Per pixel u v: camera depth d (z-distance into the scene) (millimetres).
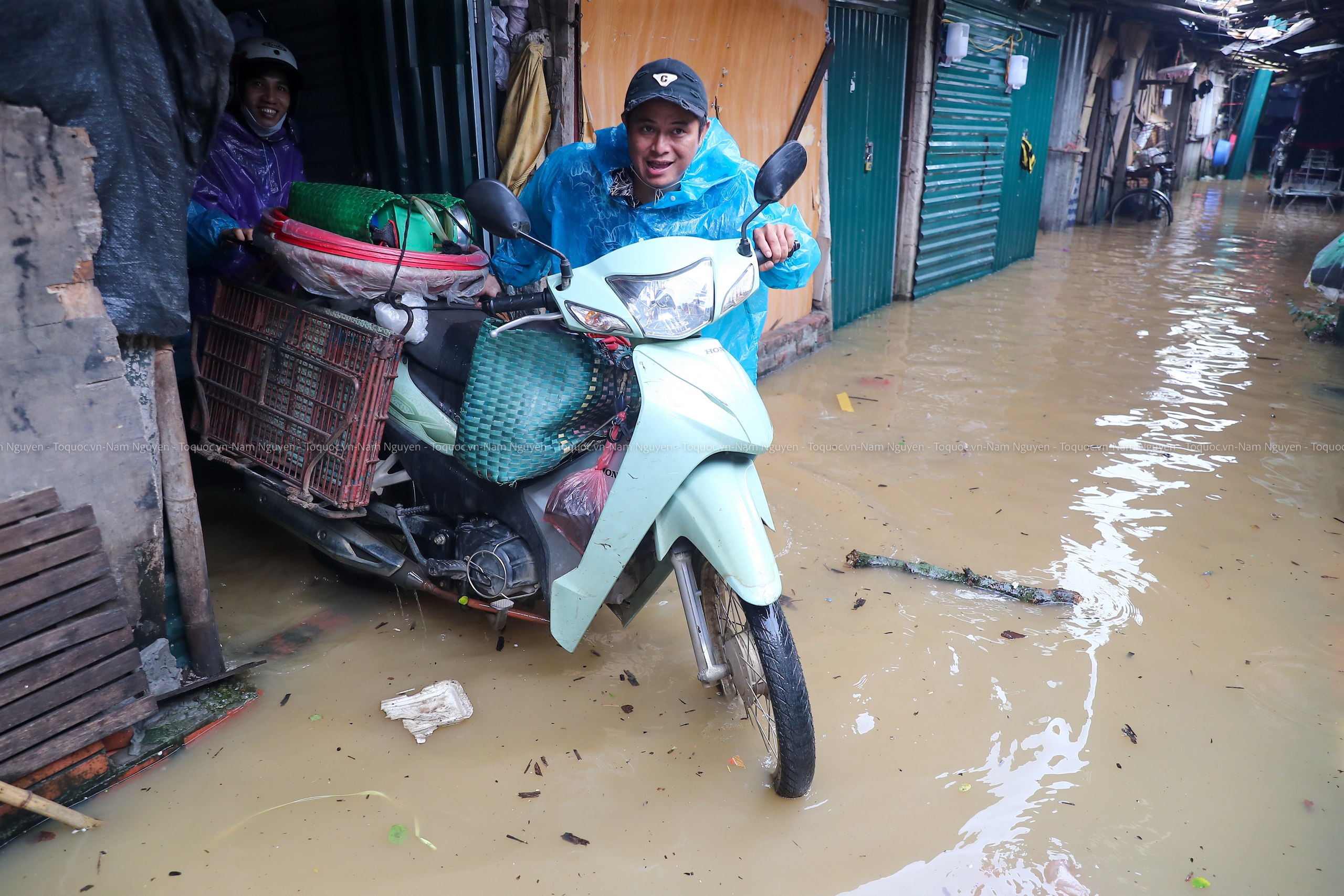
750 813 2336
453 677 2871
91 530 2219
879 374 6270
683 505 2285
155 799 2338
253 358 3000
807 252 2625
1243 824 2328
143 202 2246
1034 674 2930
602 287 2246
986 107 9398
